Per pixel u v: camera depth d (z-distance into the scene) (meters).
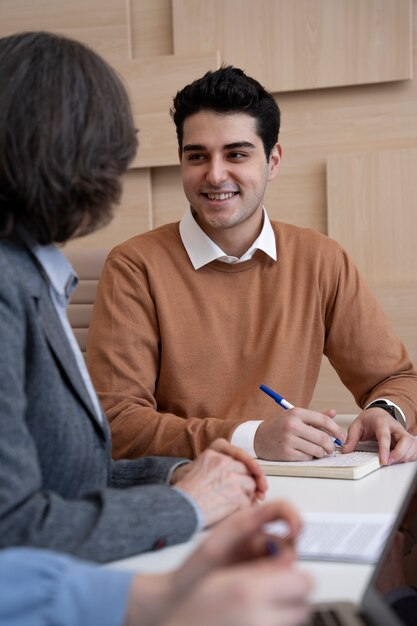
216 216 1.81
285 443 1.38
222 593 0.52
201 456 1.08
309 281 1.90
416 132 2.73
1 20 3.03
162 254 1.86
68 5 2.96
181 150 1.88
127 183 2.97
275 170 1.99
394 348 1.91
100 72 0.96
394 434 1.47
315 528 0.99
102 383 1.73
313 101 2.82
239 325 1.85
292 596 0.52
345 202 2.77
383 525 0.99
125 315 1.79
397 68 2.70
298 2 2.77
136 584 0.64
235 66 2.85
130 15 2.95
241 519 0.65
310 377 1.91
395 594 0.71
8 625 0.62
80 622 0.62
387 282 2.74
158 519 0.91
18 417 0.83
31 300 0.91
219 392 1.82
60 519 0.83
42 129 0.90
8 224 0.93
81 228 0.99
